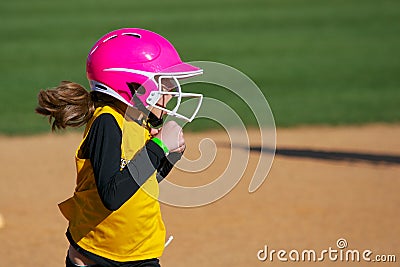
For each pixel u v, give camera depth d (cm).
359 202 2733
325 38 7969
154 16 9912
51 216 2602
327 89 5397
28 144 3775
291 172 3159
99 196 1287
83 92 1362
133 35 1384
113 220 1351
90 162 1325
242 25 9031
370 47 7356
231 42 7731
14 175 3145
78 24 9175
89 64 1376
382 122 4312
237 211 2641
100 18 9725
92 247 1373
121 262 1374
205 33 8400
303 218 2561
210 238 2375
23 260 2186
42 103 1356
